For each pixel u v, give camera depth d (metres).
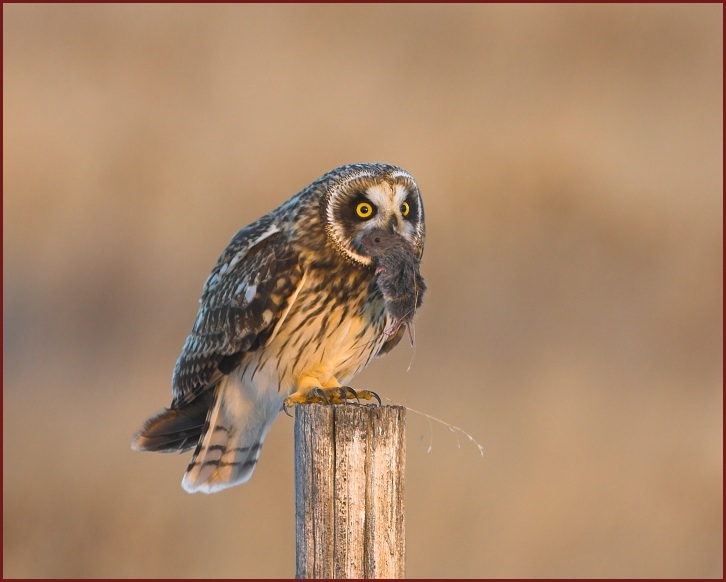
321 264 7.69
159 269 17.20
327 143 19.52
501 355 14.91
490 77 22.91
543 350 15.24
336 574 6.12
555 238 18.11
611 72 23.84
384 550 6.14
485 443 12.37
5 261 17.33
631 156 20.27
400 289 7.28
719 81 24.12
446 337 15.52
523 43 24.22
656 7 25.11
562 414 13.05
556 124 20.50
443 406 13.17
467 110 20.98
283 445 11.90
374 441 6.13
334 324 7.80
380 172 7.64
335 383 7.97
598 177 19.31
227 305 7.86
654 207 18.91
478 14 24.33
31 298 16.73
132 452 12.41
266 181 18.72
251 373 8.01
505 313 16.30
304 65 22.17
